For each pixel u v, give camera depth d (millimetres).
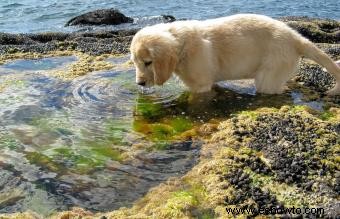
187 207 1545
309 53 2107
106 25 4223
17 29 4270
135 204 1584
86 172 1713
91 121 1986
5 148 1833
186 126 1944
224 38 2111
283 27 2125
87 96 2166
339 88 2125
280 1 5523
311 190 1592
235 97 2125
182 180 1656
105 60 2625
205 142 1843
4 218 1532
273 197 1568
